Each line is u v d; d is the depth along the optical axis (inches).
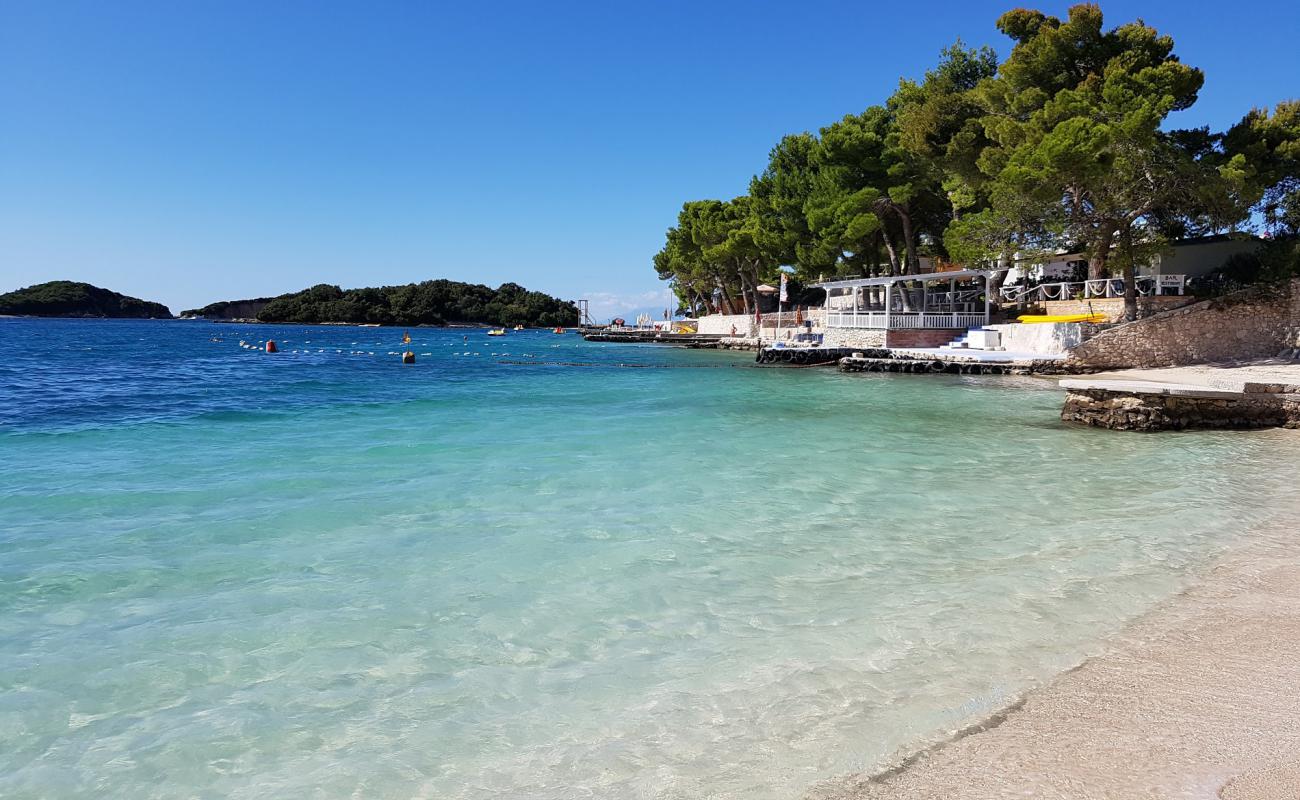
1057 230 1124.5
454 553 270.8
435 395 920.3
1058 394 888.3
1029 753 138.6
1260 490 382.0
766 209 2132.1
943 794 126.2
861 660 181.9
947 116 1418.6
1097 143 963.3
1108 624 203.5
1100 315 1203.9
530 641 196.1
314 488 378.3
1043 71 1243.8
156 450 495.5
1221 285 1138.0
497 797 129.3
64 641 195.8
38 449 499.5
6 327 5511.8
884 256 2017.7
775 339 2116.1
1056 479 409.4
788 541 287.6
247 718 158.4
